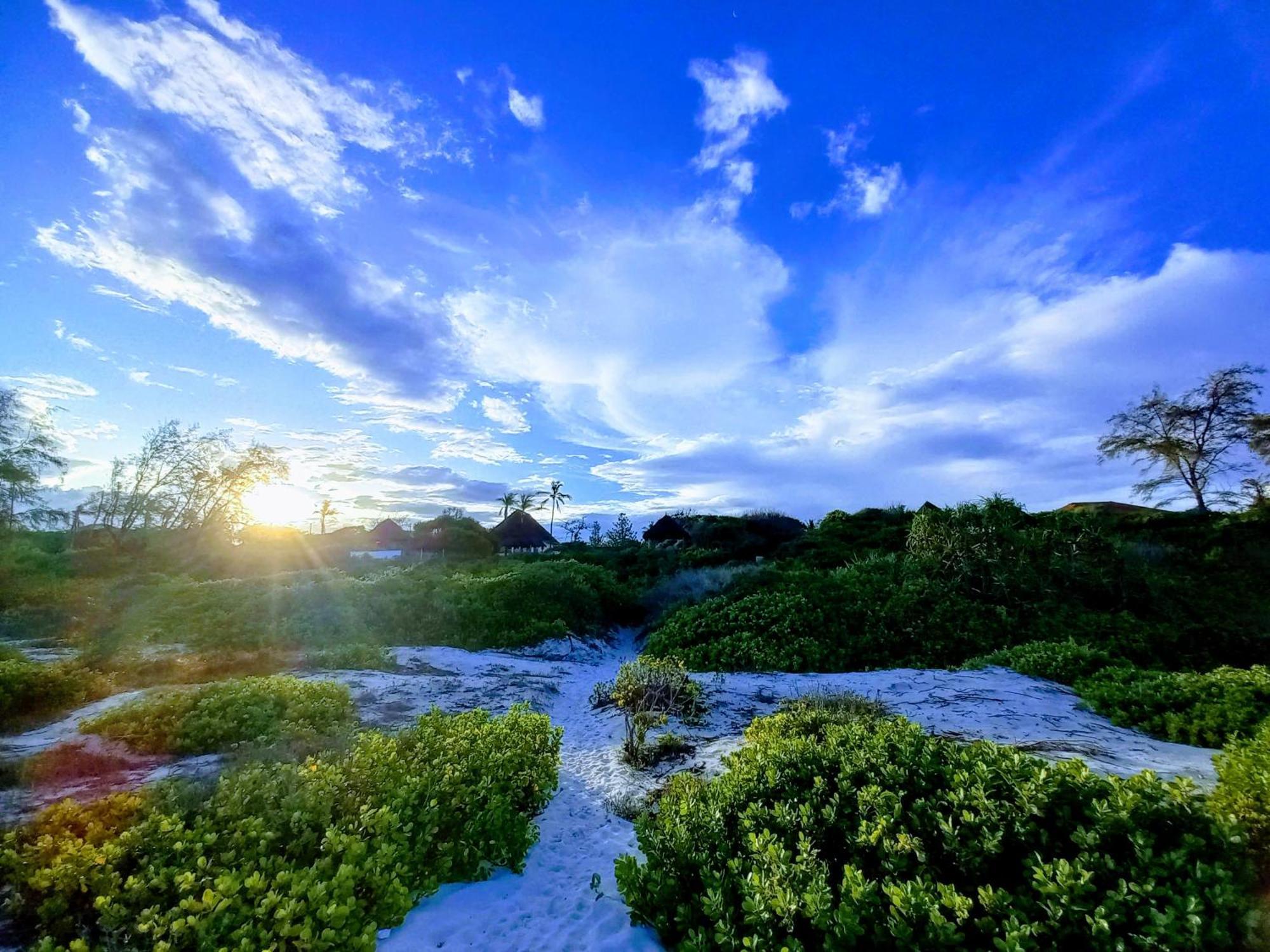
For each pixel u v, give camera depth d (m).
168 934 3.03
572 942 3.82
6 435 24.48
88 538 30.05
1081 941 2.72
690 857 3.97
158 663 11.53
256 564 33.03
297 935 3.02
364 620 17.14
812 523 37.25
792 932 3.14
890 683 10.93
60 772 6.10
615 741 8.91
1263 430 29.72
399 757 5.79
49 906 3.24
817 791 4.32
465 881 4.52
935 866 3.37
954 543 16.62
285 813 4.20
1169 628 13.95
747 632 14.89
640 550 35.12
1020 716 8.55
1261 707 7.20
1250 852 3.11
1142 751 6.73
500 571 25.11
